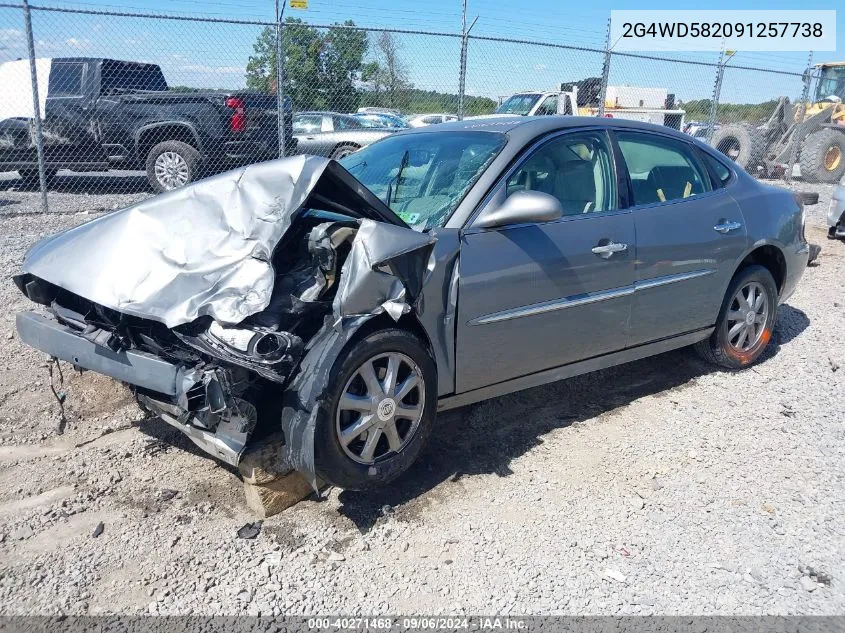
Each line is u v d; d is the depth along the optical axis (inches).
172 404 120.7
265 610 102.5
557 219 142.5
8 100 414.0
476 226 132.0
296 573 110.3
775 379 188.2
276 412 126.7
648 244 156.7
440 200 138.2
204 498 129.5
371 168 161.0
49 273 125.0
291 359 106.9
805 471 141.8
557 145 149.6
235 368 109.5
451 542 118.5
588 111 588.4
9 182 506.6
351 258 115.9
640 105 711.1
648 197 162.7
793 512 128.3
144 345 119.7
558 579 110.3
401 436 127.2
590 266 146.1
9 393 162.2
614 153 158.4
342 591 106.8
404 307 118.9
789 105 630.5
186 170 409.1
